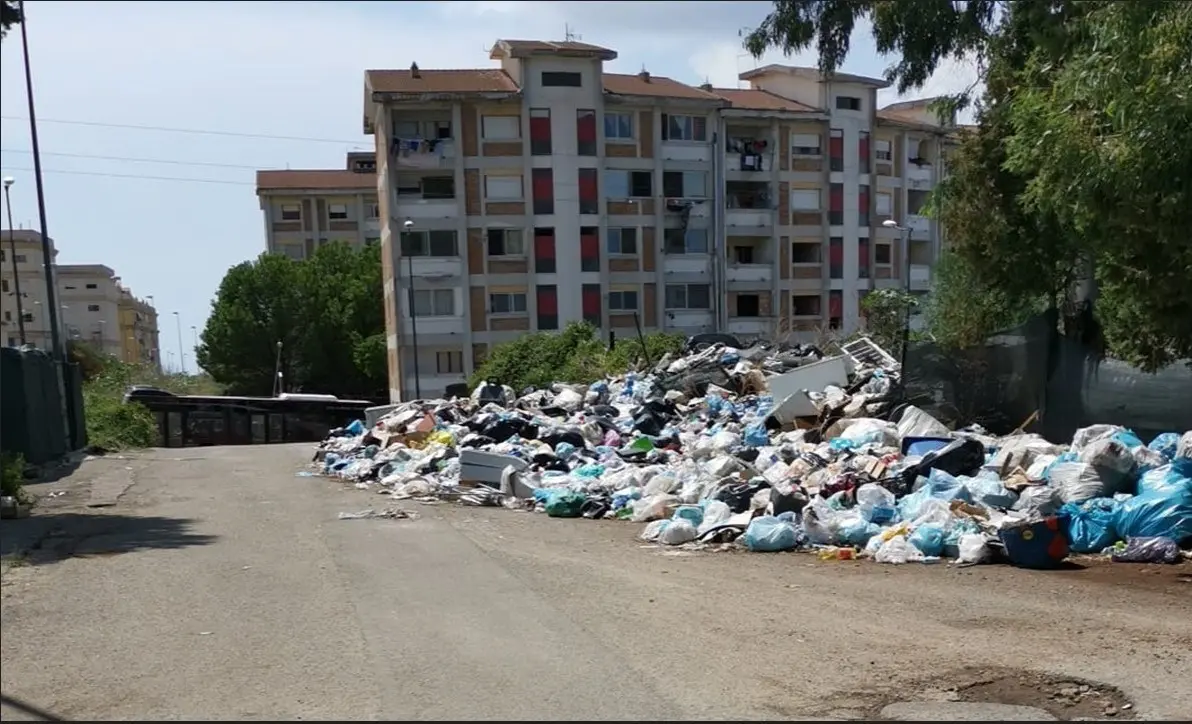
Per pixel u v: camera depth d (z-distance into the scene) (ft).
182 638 19.98
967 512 31.73
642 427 55.93
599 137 145.28
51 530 33.63
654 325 151.23
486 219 141.69
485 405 68.18
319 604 22.79
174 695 16.72
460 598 23.56
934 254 179.93
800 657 19.43
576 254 145.18
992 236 46.29
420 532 33.71
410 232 137.28
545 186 143.13
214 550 29.76
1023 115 32.30
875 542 29.86
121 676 17.66
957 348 48.67
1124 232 27.12
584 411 62.90
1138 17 24.75
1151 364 39.68
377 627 20.86
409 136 141.08
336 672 17.95
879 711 16.75
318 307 192.13
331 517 37.60
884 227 172.04
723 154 155.53
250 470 59.52
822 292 164.76
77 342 201.67
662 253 151.33
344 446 64.28
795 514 32.40
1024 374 45.44
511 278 143.13
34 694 16.72
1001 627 21.66
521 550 30.32
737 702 16.93
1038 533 27.91
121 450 78.64
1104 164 25.76
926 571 27.53
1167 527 28.96
